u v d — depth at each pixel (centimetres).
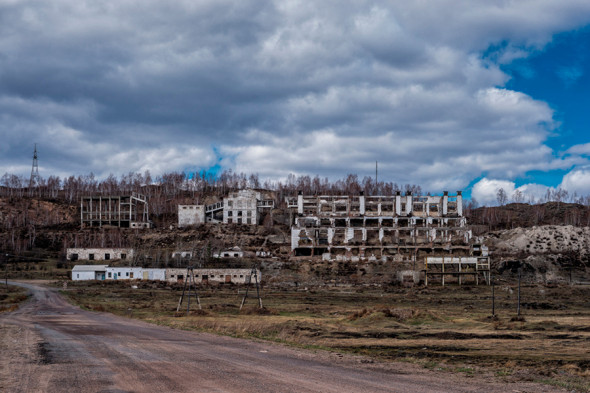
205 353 2559
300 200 16450
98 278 12925
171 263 13825
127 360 2245
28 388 1580
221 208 19462
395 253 15112
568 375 2339
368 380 1827
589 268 14000
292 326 4703
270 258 14538
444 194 16475
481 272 12725
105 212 18900
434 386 1745
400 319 5528
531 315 6719
